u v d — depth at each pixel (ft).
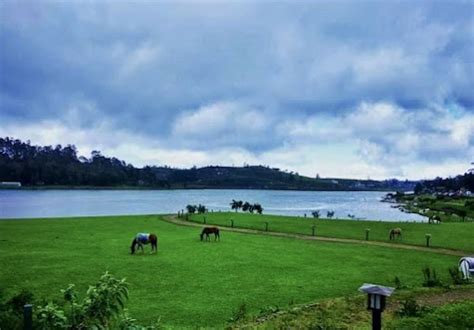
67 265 90.17
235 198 639.35
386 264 97.66
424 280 78.89
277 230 167.22
